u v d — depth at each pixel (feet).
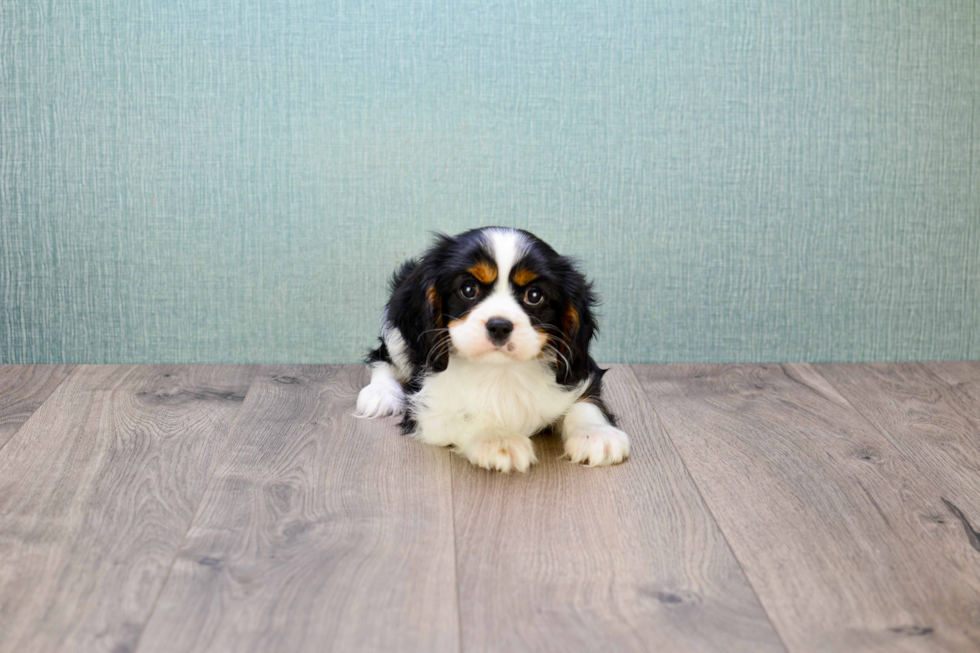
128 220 7.15
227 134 7.06
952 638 3.51
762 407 6.40
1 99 6.93
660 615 3.65
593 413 5.66
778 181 7.34
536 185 7.27
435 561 4.05
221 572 3.91
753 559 4.13
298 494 4.75
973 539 4.35
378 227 7.28
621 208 7.33
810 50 7.16
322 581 3.85
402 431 5.75
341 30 6.97
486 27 7.03
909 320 7.65
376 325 7.44
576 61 7.10
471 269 5.18
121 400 6.33
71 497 4.66
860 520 4.55
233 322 7.39
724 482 5.01
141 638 3.41
